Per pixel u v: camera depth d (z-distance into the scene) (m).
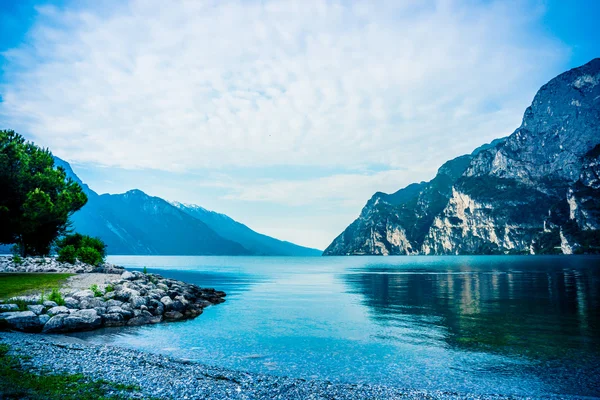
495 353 19.59
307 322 28.67
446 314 31.92
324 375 16.41
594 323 26.89
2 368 12.40
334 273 108.44
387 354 19.56
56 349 16.45
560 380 15.64
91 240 54.88
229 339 22.91
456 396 13.73
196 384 13.00
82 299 28.25
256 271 121.44
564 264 131.25
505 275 82.25
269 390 13.30
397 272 111.56
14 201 46.81
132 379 12.82
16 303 24.53
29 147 53.34
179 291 40.25
